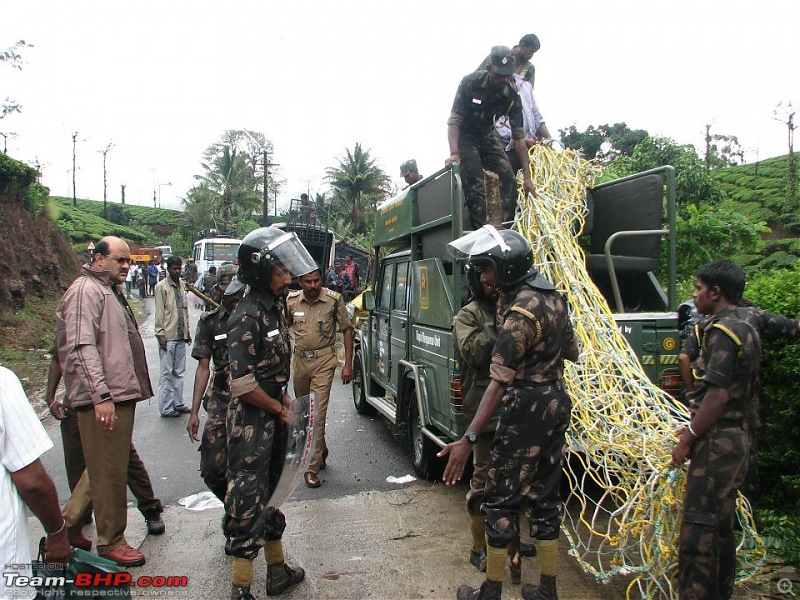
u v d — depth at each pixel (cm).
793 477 364
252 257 317
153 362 1186
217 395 414
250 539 319
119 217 6450
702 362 292
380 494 504
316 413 332
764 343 371
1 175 1806
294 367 546
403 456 609
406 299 593
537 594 321
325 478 546
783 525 367
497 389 296
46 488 205
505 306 330
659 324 435
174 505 488
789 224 2178
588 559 382
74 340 355
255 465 323
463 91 492
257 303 325
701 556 276
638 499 322
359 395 781
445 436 488
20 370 1032
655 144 1050
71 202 6706
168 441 665
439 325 478
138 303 2572
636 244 526
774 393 372
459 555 393
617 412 362
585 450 358
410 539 418
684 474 308
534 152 511
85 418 365
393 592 349
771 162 3081
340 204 4859
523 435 305
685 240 805
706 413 272
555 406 308
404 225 599
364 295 676
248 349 317
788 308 379
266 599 343
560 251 441
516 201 518
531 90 617
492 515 309
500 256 313
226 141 5778
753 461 317
